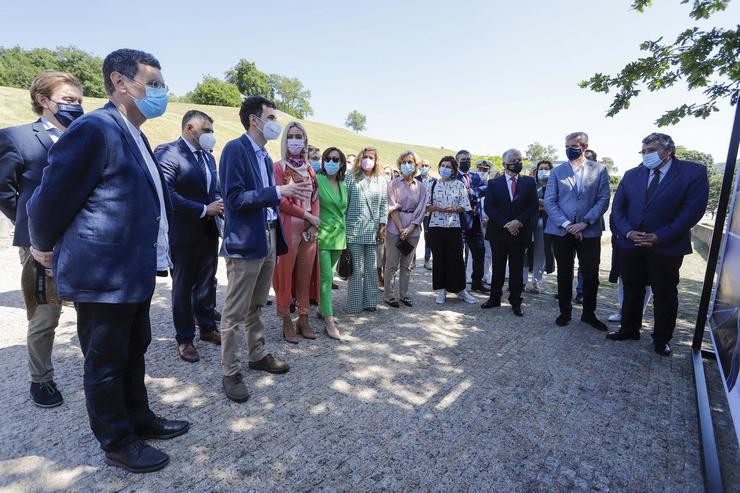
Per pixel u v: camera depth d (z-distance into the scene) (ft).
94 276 5.99
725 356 9.14
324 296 13.08
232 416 8.45
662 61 16.53
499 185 16.37
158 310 15.24
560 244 14.74
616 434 8.27
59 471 6.66
